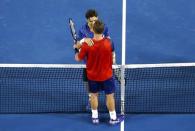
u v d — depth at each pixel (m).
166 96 30.81
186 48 34.88
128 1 39.16
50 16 37.72
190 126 28.92
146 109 30.11
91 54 27.66
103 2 39.09
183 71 32.50
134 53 34.22
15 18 37.59
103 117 29.77
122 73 29.34
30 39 35.56
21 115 29.70
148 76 32.03
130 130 28.64
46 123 29.20
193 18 37.66
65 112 30.00
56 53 34.22
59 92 31.09
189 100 30.61
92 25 28.08
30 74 32.22
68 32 36.19
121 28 36.47
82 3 38.97
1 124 29.02
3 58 33.78
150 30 36.47
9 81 31.67
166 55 34.19
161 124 29.09
